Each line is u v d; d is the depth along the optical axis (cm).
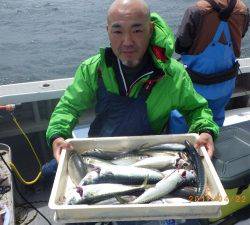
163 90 222
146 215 164
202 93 344
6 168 289
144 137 220
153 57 217
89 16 1894
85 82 234
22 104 366
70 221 165
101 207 162
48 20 1861
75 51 1349
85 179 190
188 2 2084
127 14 197
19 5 2295
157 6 1994
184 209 163
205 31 325
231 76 347
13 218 247
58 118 230
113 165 204
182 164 204
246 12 336
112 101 228
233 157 268
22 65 1226
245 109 423
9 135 354
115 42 207
